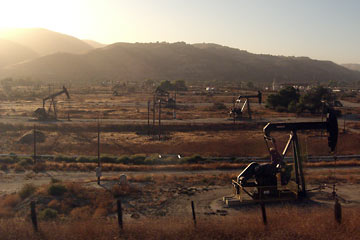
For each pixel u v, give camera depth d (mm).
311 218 13602
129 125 65438
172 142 52219
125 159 38781
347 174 31156
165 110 94438
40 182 28344
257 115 85250
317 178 28750
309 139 51531
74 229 12445
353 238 11234
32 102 117500
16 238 11805
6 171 32500
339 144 50250
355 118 79562
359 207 20297
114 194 23734
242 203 21344
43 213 18312
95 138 55688
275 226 12469
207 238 11672
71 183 25328
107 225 13391
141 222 14672
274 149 22250
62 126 63594
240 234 11914
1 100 124312
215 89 185625
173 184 27172
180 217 18172
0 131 60594
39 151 46125
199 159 39500
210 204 21766
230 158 40250
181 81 183875
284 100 98688
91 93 160500
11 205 21234
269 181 21766
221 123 68750
